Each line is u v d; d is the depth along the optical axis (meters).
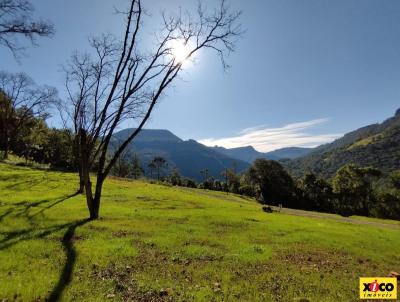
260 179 122.75
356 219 59.94
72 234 13.79
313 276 10.10
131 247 11.96
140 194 37.91
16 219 16.47
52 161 92.38
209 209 31.25
